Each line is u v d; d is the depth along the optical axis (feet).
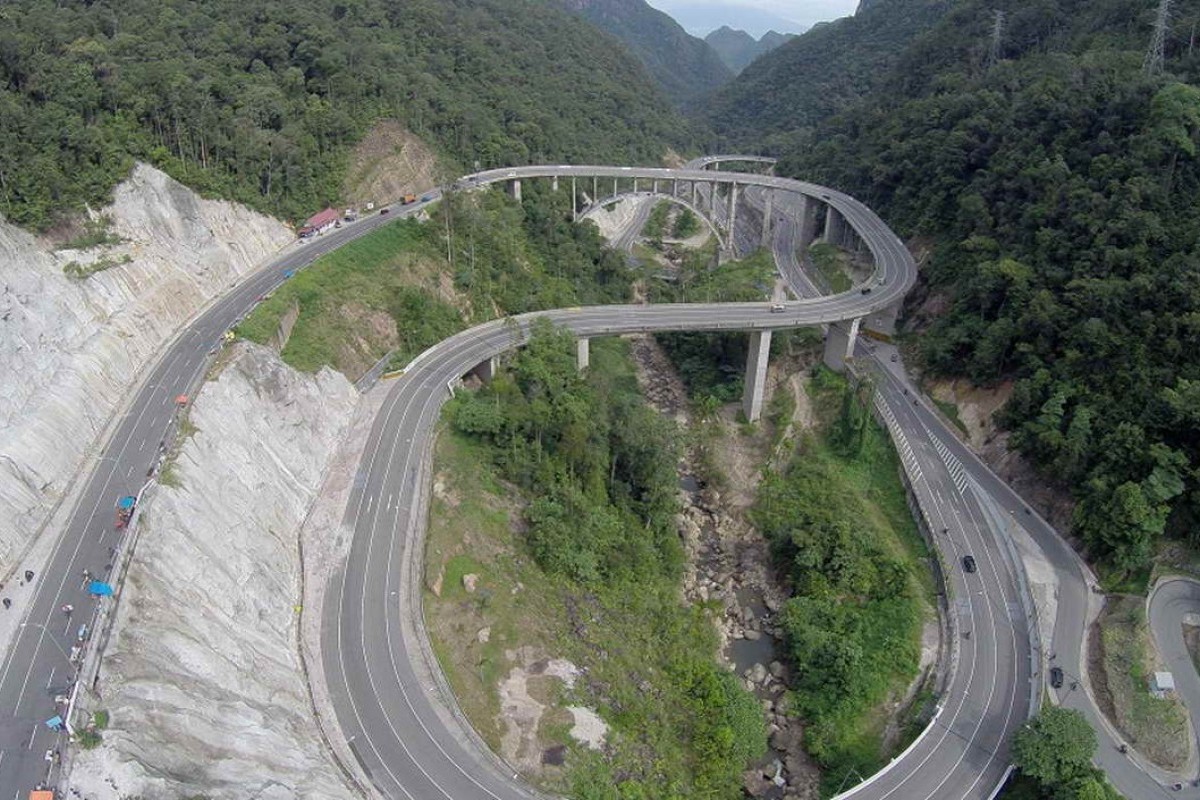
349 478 273.75
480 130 547.49
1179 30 416.67
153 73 352.49
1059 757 200.75
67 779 143.23
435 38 619.67
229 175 371.15
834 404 379.96
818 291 513.86
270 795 157.07
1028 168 387.75
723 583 304.91
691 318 387.75
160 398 250.78
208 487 219.41
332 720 197.16
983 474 316.60
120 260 285.84
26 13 400.88
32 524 196.54
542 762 196.03
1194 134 328.08
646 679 231.91
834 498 319.88
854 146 638.53
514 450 290.76
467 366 344.90
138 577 182.29
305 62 463.42
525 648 223.10
